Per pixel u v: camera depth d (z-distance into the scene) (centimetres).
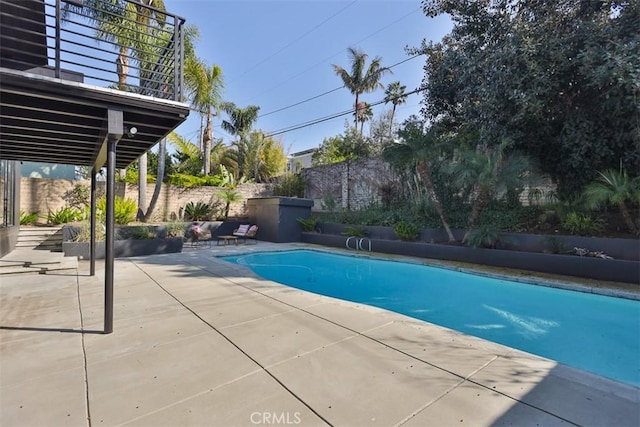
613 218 741
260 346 317
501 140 833
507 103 788
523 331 463
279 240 1331
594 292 564
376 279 800
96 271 701
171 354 298
